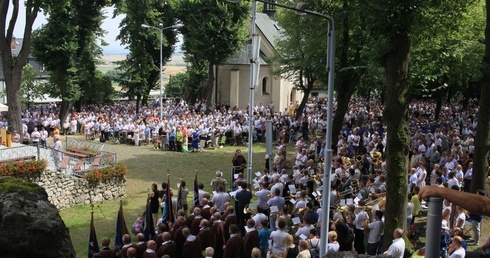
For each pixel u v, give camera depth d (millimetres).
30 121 40625
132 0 51125
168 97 70750
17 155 23094
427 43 17734
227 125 39938
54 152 24484
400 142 13461
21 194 5500
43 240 5242
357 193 16922
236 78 60188
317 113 47531
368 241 13852
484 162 17781
